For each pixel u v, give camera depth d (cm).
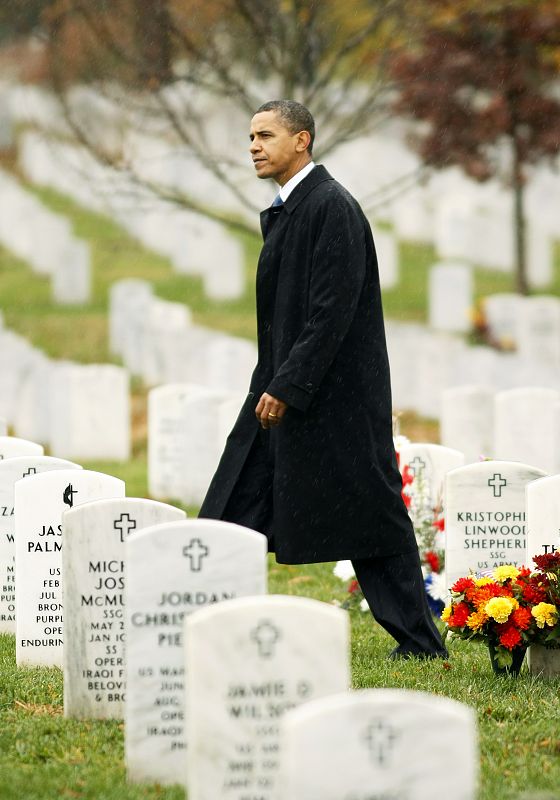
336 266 1516
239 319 5100
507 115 3975
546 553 1656
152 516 1384
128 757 1199
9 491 1906
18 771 1216
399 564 1608
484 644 1700
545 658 1573
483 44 3728
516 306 4500
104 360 4628
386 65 3406
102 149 3538
